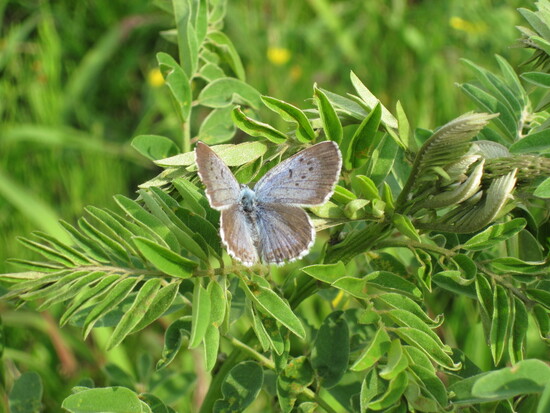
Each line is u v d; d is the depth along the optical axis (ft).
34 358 1.54
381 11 2.19
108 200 1.90
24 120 2.05
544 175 0.90
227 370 1.03
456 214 0.93
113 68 2.17
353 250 0.97
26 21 2.20
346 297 1.12
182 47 1.08
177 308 1.02
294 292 1.00
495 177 0.91
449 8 2.14
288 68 2.16
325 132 0.94
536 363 0.85
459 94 2.04
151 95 2.13
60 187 1.91
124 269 0.94
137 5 2.22
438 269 1.00
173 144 1.09
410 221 0.92
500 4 2.15
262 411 1.33
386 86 2.11
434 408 0.91
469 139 0.89
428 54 2.08
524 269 0.94
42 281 0.92
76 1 2.24
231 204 0.94
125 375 1.21
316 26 2.20
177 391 1.22
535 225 0.98
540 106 1.02
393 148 0.97
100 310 0.91
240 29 2.17
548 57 1.01
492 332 0.93
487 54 2.10
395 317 0.92
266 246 0.95
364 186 0.92
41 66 2.09
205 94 1.10
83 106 2.12
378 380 0.92
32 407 1.11
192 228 0.94
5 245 1.75
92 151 1.93
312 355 1.00
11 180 1.80
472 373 0.98
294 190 0.94
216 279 0.92
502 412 0.97
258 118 1.11
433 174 0.91
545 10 0.97
